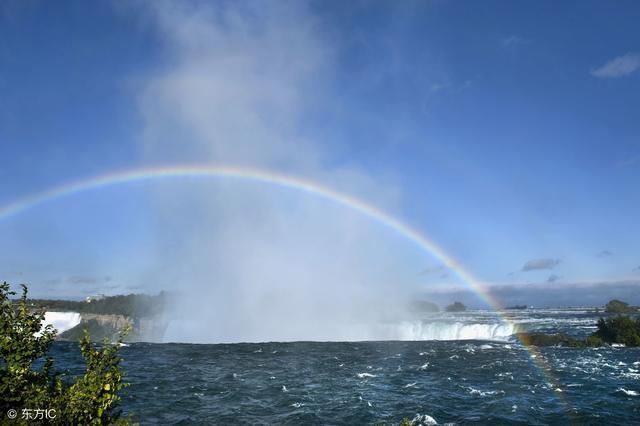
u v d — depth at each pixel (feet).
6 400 30.32
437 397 95.96
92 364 33.50
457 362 137.90
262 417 82.69
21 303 34.55
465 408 88.02
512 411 85.51
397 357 149.38
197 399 95.14
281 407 89.35
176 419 80.84
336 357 152.35
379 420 80.94
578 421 80.33
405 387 106.01
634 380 111.96
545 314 436.76
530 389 102.89
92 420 30.55
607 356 149.59
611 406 89.04
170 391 102.06
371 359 146.82
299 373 124.67
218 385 108.58
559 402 91.91
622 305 426.92
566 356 149.28
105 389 31.63
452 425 78.18
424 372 123.65
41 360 110.52
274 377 119.14
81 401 30.71
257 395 99.09
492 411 85.71
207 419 81.15
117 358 34.60
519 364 133.90
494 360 141.28
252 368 133.28
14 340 32.94
